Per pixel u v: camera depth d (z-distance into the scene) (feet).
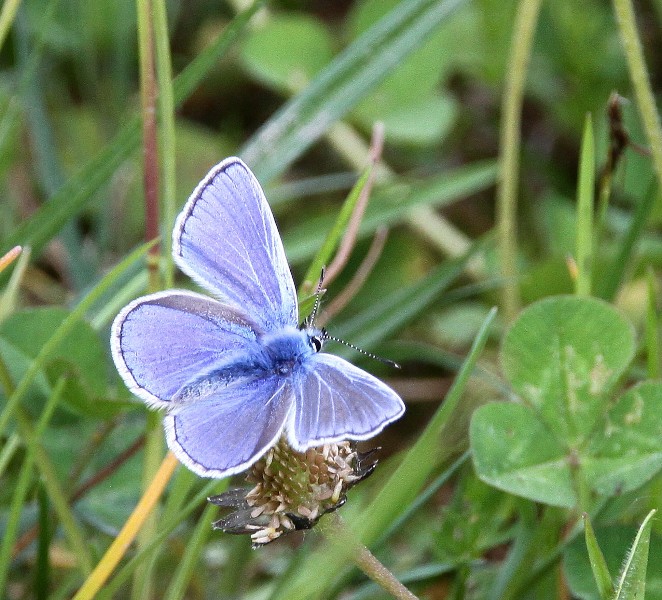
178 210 1.24
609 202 1.31
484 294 1.29
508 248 1.19
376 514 1.03
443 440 1.12
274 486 1.01
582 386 1.06
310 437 0.99
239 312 1.04
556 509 1.07
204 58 1.16
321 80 1.20
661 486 1.07
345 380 1.00
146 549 1.05
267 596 1.12
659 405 1.05
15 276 1.11
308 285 1.10
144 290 1.17
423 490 1.14
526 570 1.07
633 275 1.25
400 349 1.19
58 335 1.06
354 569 1.08
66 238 1.25
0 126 1.22
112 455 1.13
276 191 1.28
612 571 1.04
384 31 1.20
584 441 1.06
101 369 1.11
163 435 1.09
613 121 1.14
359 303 1.30
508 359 1.07
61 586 1.09
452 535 1.08
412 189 1.24
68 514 1.07
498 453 1.05
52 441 1.13
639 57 1.11
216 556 1.16
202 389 1.02
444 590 1.14
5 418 1.05
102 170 1.16
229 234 1.05
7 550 1.05
